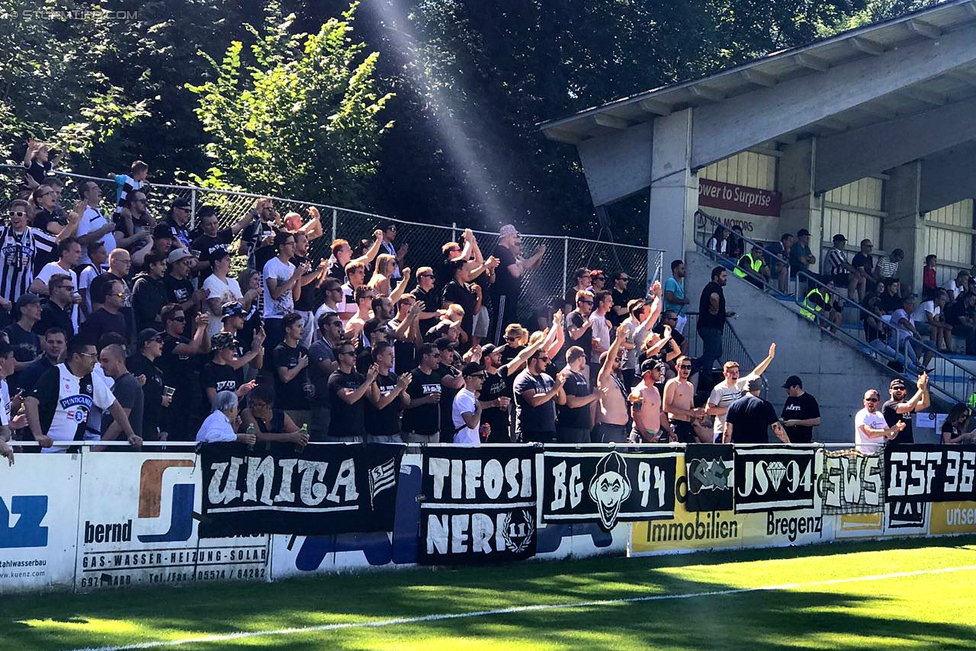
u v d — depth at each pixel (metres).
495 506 15.64
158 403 14.59
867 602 13.85
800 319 29.38
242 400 15.41
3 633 10.44
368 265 20.67
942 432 22.59
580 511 16.52
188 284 16.91
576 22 39.59
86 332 13.74
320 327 17.00
